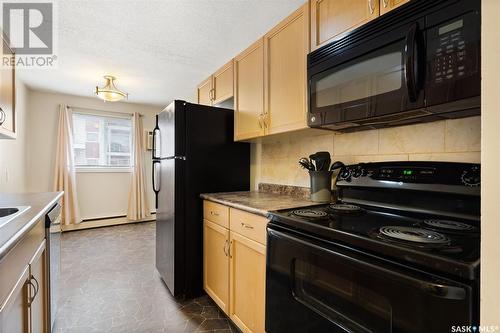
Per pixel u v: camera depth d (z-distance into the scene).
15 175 3.16
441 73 0.88
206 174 2.18
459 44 0.84
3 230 0.88
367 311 0.83
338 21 1.32
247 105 2.02
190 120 2.11
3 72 1.54
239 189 2.36
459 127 1.16
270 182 2.24
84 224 4.18
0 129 1.49
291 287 1.12
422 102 0.94
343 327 0.90
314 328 1.02
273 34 1.75
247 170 2.42
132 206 4.53
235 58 2.18
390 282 0.76
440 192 1.09
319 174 1.61
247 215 1.53
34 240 1.17
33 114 3.80
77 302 2.01
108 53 2.43
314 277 1.03
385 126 1.40
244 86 2.06
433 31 0.91
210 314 1.87
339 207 1.35
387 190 1.27
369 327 0.83
